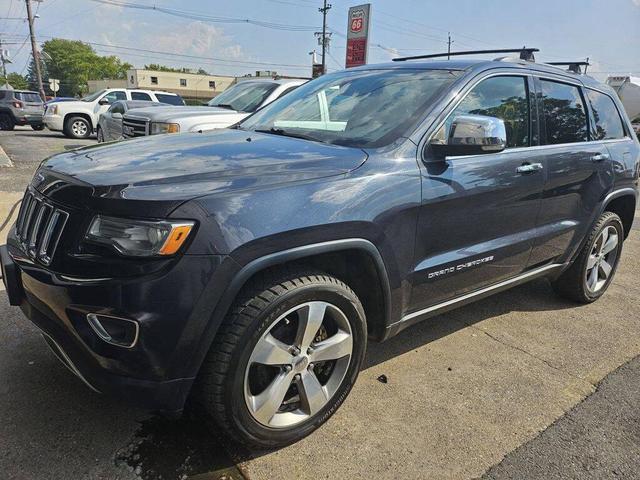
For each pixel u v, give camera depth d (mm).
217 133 3201
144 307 1900
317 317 2312
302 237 2166
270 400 2270
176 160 2385
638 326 3977
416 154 2658
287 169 2314
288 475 2242
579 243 3955
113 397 2025
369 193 2408
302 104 3484
